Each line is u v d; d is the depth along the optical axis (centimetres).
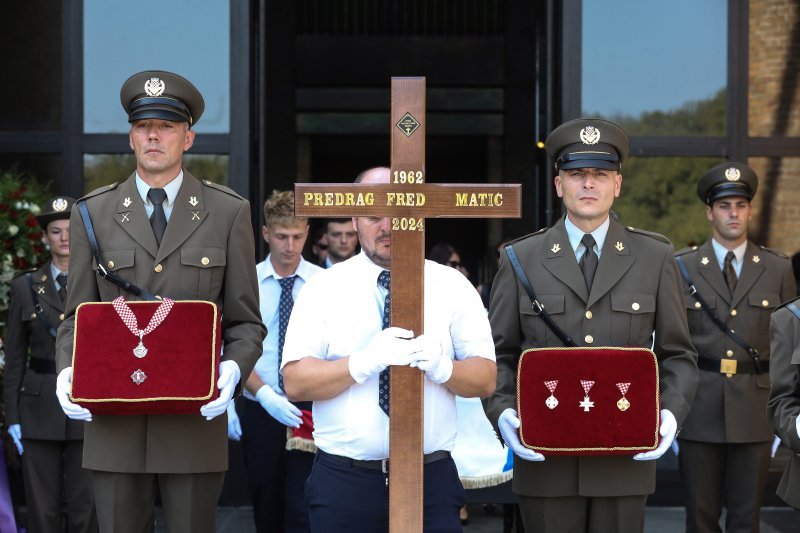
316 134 1146
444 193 282
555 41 668
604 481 340
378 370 281
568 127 356
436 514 300
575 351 331
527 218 1126
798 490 346
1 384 557
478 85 1127
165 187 341
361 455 299
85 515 511
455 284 312
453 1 1116
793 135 658
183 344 315
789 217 659
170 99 337
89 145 647
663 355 359
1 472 529
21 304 516
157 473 331
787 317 357
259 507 478
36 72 650
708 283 520
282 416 444
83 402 311
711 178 526
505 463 429
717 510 516
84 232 338
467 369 299
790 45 657
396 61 1120
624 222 660
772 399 358
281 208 472
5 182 573
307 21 1114
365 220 306
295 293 479
